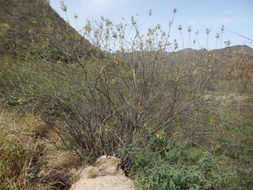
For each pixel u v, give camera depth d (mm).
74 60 2984
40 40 3174
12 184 2457
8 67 3824
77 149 3119
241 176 2447
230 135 3287
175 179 2238
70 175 2791
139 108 2744
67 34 3076
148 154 2650
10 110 3662
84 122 3006
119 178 2533
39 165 2902
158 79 3201
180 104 3137
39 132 3613
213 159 2521
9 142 2859
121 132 3008
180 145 2797
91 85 2957
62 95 2934
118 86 3100
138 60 3213
